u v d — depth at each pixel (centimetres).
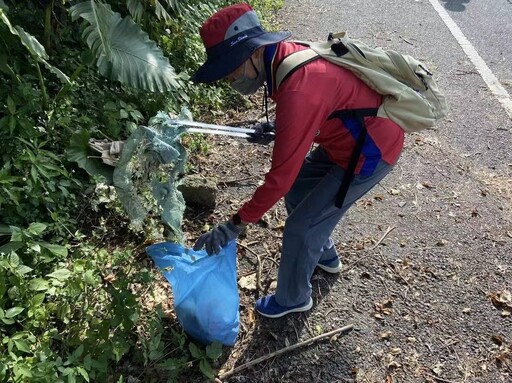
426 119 230
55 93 358
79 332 245
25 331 231
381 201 383
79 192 326
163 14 417
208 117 449
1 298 230
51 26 385
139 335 256
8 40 330
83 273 251
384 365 271
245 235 343
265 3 663
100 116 368
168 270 257
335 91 209
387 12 713
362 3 742
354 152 226
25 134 298
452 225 364
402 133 235
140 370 251
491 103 507
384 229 358
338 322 291
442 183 404
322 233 256
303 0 735
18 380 205
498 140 456
